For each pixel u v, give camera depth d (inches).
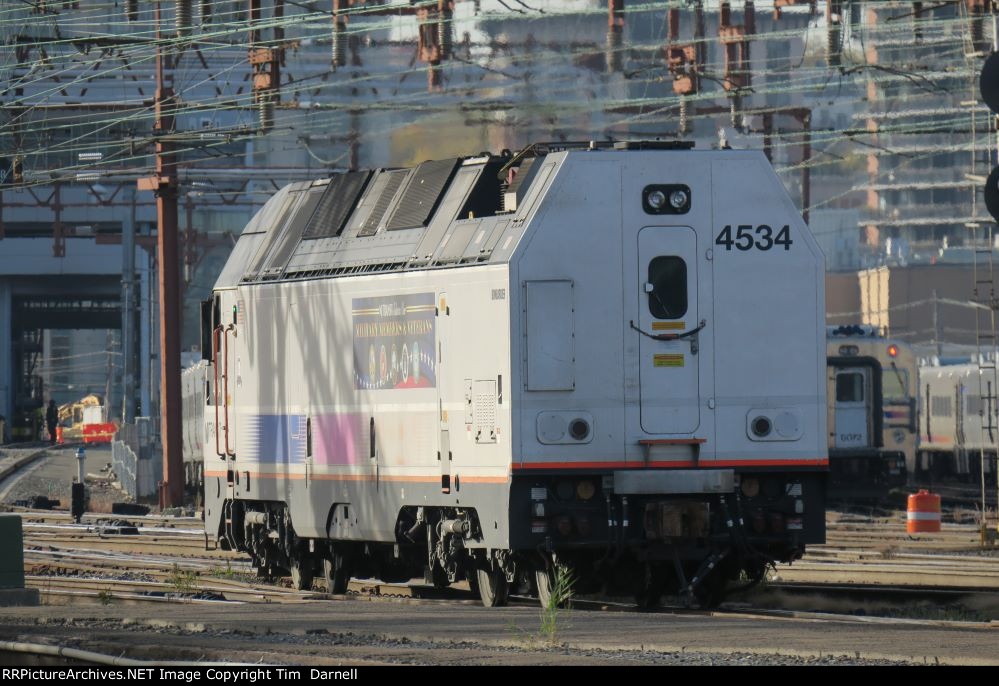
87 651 1886.1
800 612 2415.1
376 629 2089.1
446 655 1753.2
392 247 2947.8
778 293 2650.1
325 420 3102.9
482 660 1696.6
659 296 2610.7
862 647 1733.5
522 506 2549.2
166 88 6456.7
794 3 6323.8
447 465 2709.2
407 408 2827.3
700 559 2598.4
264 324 3358.8
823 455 2647.6
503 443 2561.5
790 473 2645.2
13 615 2426.2
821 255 2669.8
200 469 7751.0
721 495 2605.8
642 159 2618.1
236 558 4365.2
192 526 5905.5
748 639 1868.8
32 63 6003.9
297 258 3282.5
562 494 2571.4
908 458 6692.9
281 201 3521.2
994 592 2810.0
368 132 7785.4
